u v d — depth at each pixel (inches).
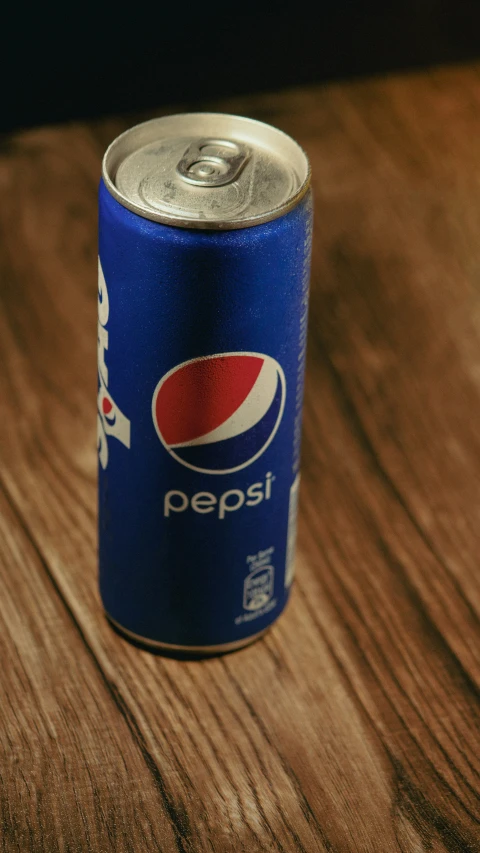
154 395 18.4
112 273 18.0
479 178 26.8
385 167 26.9
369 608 20.5
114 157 18.3
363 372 23.7
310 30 32.2
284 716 19.2
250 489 19.0
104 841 17.8
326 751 18.8
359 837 17.9
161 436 18.6
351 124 27.7
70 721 19.1
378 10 32.8
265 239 17.6
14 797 18.2
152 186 18.1
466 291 25.0
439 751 18.8
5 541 21.1
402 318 24.5
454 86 28.6
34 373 23.5
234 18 33.3
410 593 20.7
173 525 19.1
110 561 19.7
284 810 18.2
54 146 27.3
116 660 19.9
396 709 19.3
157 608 19.6
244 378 18.3
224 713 19.3
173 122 18.8
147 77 31.5
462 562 21.1
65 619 20.3
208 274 17.6
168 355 18.1
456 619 20.4
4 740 18.8
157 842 17.8
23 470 22.1
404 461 22.4
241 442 18.6
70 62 32.6
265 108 27.9
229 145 18.7
